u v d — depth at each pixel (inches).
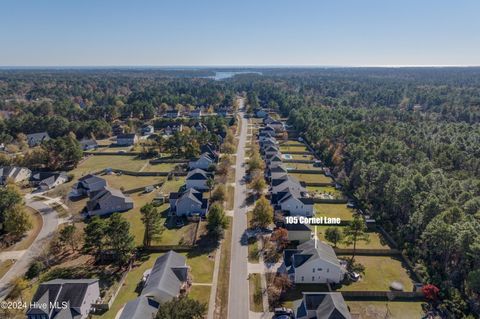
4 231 2511.1
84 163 4343.0
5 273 2059.5
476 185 2856.8
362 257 2219.5
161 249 2289.6
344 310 1577.3
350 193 3238.2
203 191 3341.5
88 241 2140.7
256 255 2218.3
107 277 2012.8
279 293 1847.9
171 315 1353.3
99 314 1704.0
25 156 4099.4
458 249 1956.2
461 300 1732.3
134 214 2866.6
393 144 3917.3
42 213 2881.4
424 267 2036.2
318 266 1931.6
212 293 1854.1
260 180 3208.7
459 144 4360.2
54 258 2202.3
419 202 2455.7
